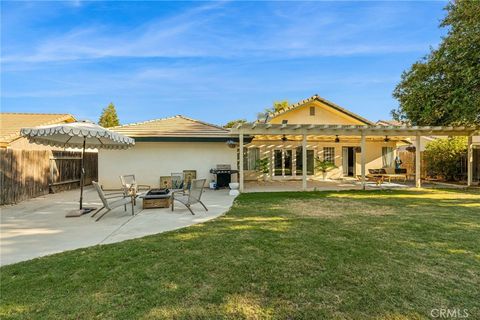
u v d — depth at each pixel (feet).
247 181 59.11
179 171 48.14
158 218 24.67
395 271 12.99
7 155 32.09
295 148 62.44
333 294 11.00
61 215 26.11
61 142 31.86
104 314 9.70
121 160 47.21
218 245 16.70
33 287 11.60
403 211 26.76
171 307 10.12
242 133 42.22
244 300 10.60
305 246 16.37
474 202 31.78
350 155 65.51
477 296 10.84
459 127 43.16
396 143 66.28
